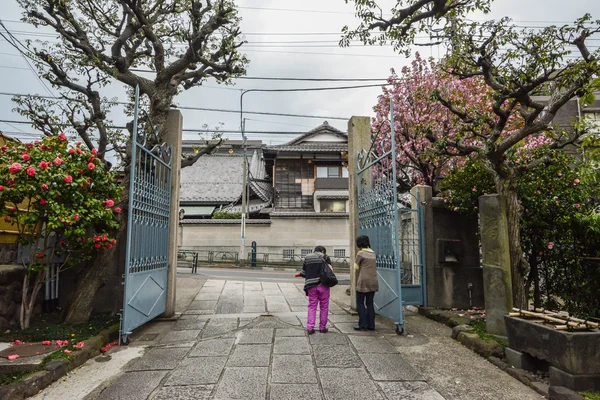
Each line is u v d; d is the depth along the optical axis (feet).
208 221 75.97
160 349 16.03
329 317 22.38
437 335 18.38
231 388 11.85
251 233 75.25
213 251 75.00
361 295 19.49
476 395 11.59
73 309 18.79
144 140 19.08
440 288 23.65
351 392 11.66
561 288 18.78
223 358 14.73
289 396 11.32
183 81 25.91
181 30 24.84
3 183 15.80
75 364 13.83
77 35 22.89
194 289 32.76
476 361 14.64
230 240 75.87
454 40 18.30
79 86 23.98
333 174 87.66
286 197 87.15
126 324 16.67
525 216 19.90
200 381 12.42
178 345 16.60
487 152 17.52
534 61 16.39
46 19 21.83
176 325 20.29
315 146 86.38
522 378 12.64
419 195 24.59
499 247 16.81
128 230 16.84
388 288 19.84
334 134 94.02
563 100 15.93
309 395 11.40
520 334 13.46
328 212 77.10
